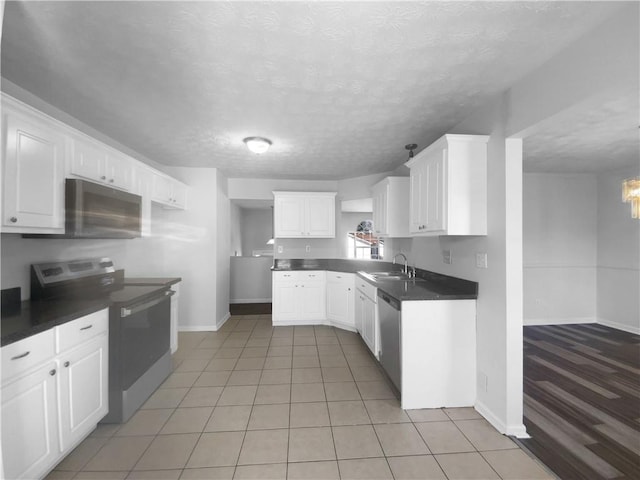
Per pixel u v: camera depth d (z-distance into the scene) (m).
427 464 1.71
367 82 1.91
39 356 1.51
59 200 1.89
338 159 3.74
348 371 2.93
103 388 2.01
